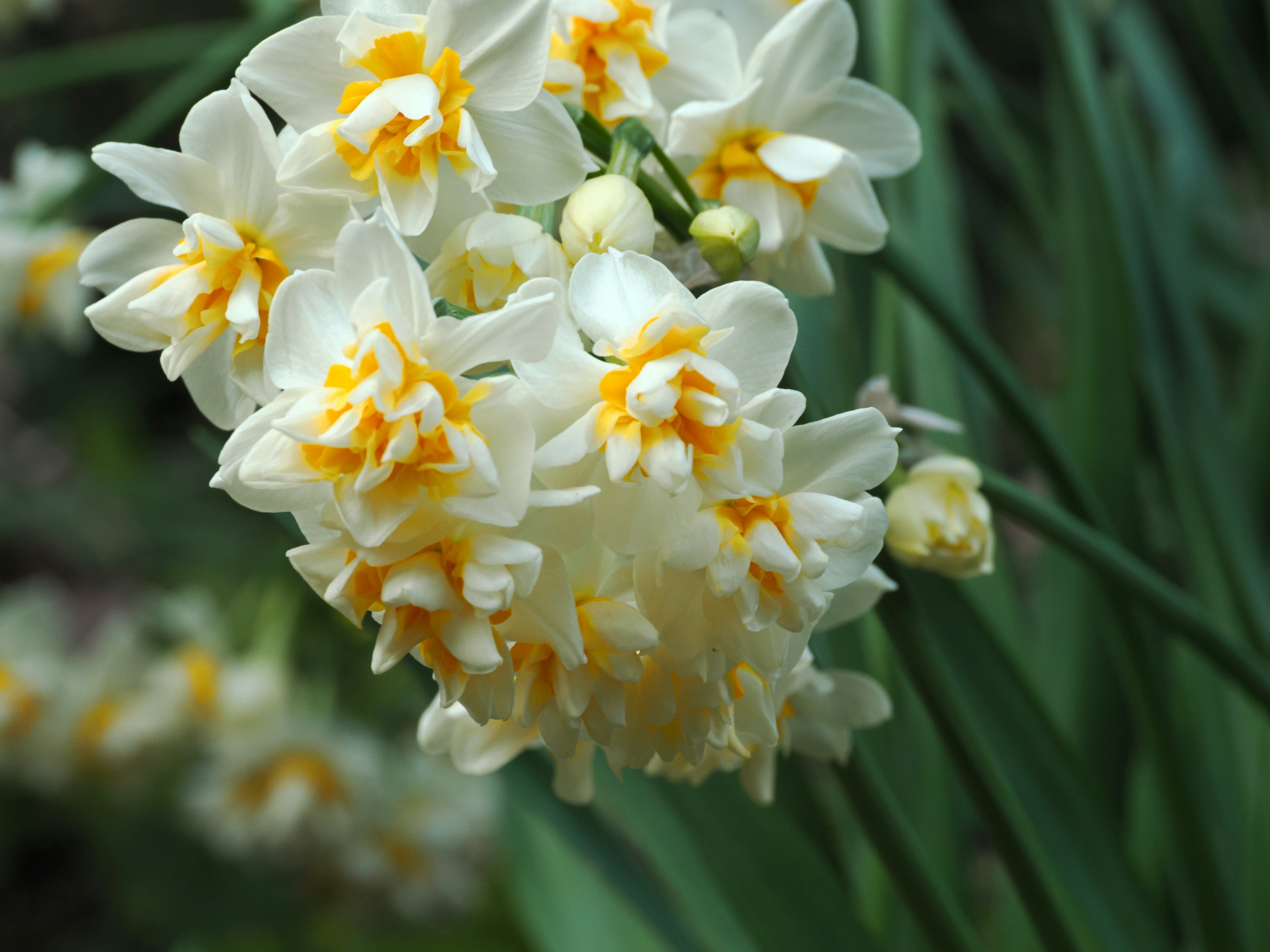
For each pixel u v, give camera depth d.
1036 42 1.33
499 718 0.36
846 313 0.54
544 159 0.37
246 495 0.36
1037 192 0.71
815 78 0.40
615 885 0.53
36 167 0.77
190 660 0.96
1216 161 0.85
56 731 0.99
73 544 1.36
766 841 0.46
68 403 1.61
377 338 0.35
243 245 0.38
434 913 1.08
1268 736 0.51
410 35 0.37
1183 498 0.57
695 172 0.40
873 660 0.52
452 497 0.35
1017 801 0.46
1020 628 0.59
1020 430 0.45
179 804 1.08
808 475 0.37
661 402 0.35
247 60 0.37
